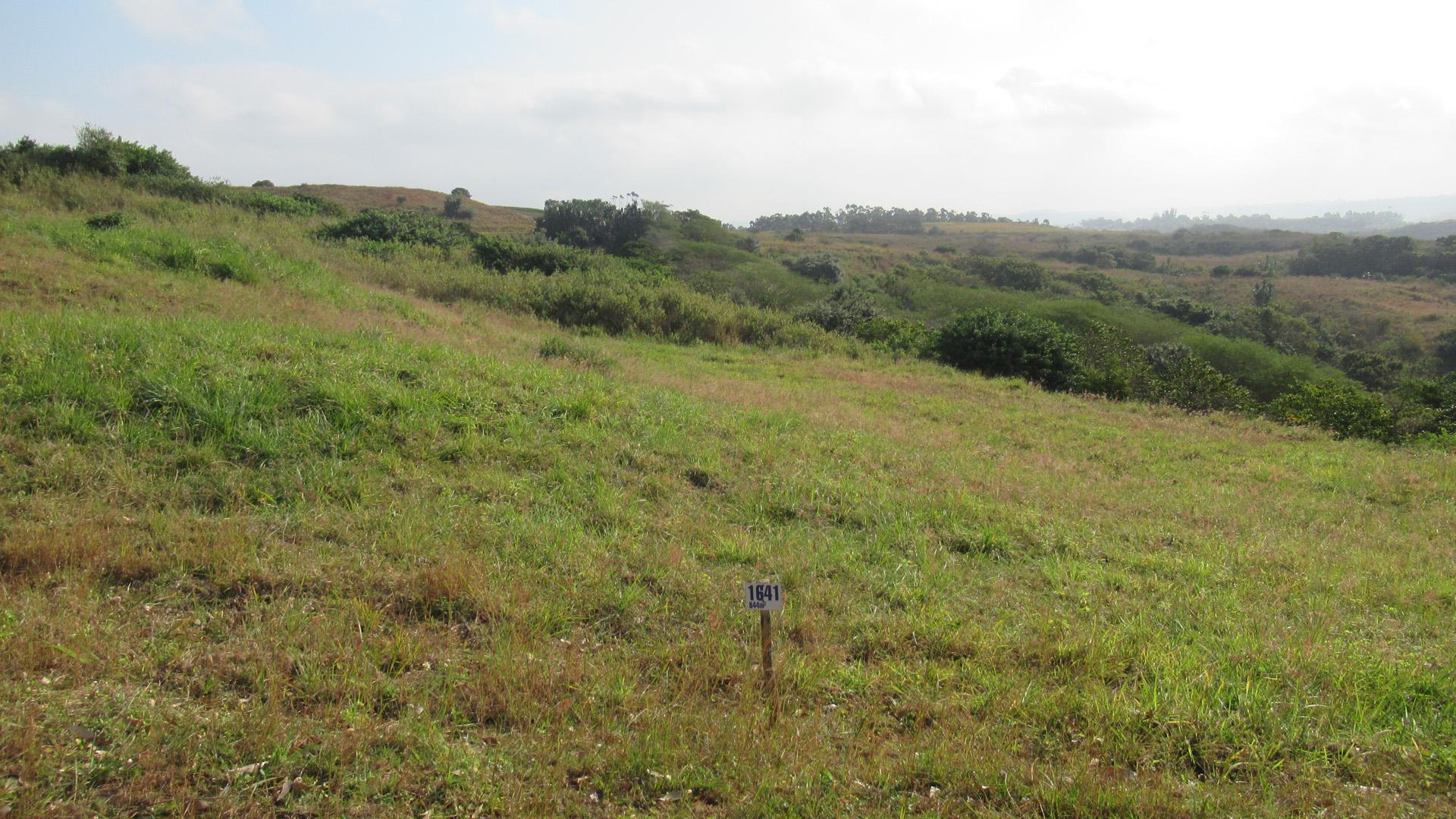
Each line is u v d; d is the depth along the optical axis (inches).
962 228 4785.9
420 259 874.1
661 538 249.9
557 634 190.2
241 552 199.0
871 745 157.3
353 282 645.3
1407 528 353.1
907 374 682.8
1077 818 139.3
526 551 225.3
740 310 845.8
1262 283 2235.5
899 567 247.3
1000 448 443.2
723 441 353.4
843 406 494.3
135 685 151.6
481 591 196.2
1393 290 2202.3
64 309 370.6
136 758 130.8
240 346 330.3
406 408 304.8
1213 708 173.6
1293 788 150.3
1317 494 402.0
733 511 282.0
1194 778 154.3
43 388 263.3
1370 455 507.5
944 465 372.8
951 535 280.7
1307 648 205.2
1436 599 257.1
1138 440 498.6
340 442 274.1
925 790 146.3
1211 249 3690.9
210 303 436.8
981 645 197.9
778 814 135.9
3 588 172.9
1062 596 241.0
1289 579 269.0
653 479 292.7
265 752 135.3
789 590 225.1
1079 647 197.9
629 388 414.6
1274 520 346.0
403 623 185.6
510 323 659.4
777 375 627.5
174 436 258.7
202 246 560.1
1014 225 5191.9
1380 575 280.8
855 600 224.2
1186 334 1079.6
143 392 273.6
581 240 1578.5
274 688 150.1
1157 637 211.0
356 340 381.7
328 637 171.0
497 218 2092.8
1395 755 163.0
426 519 233.6
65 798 122.4
